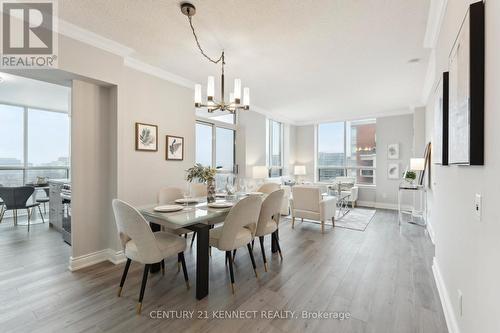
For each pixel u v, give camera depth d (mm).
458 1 1590
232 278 2242
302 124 8008
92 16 2258
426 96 4637
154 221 2291
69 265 2785
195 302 2074
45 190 5363
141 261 1979
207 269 2182
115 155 2906
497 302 984
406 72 3602
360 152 7164
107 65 2756
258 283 2406
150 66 3355
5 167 5195
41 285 2340
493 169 1032
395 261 2953
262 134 6320
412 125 6207
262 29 2455
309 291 2262
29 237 3826
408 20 2291
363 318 1878
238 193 3529
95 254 2879
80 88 2725
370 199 6844
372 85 4211
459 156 1423
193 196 3250
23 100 5141
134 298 2127
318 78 3869
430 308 2008
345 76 3770
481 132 1145
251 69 3490
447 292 1959
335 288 2316
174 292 2230
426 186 4453
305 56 3072
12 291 2229
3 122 5188
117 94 2873
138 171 3264
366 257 3080
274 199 2697
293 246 3490
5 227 4430
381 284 2395
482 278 1166
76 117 2705
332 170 7656
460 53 1399
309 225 4672
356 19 2281
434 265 2621
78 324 1784
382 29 2447
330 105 5746
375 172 6809
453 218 1788
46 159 5793
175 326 1770
